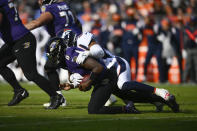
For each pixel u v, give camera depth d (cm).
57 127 1573
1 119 1742
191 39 4259
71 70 1883
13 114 1898
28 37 2102
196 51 4262
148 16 4234
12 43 2100
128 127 1597
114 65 1944
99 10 5028
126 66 1977
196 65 4288
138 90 1947
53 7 2206
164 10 4878
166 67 4425
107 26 4338
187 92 3319
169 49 4338
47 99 2662
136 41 4209
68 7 2258
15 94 2245
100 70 1831
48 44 1888
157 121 1738
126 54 4231
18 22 2105
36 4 5088
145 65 4275
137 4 4966
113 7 4416
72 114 1922
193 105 2389
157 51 4231
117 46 4309
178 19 4341
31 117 1805
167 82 4447
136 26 4212
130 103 1959
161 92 1955
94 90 1942
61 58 1891
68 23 2231
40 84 2102
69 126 1598
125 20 4519
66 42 1922
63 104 2255
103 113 1914
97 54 1847
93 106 1920
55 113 1953
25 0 5062
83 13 5403
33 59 2108
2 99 2638
